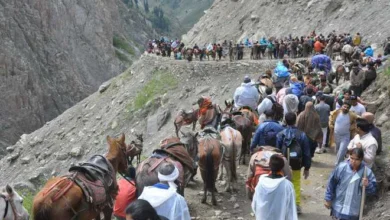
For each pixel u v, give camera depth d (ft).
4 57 223.71
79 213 26.35
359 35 117.80
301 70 86.02
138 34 536.83
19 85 226.79
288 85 61.11
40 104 237.25
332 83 88.17
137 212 15.29
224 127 44.09
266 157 32.42
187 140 40.52
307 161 35.86
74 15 307.37
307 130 42.37
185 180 34.86
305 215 38.34
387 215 34.40
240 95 50.83
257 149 35.37
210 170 38.17
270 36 159.02
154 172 31.12
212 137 39.93
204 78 128.98
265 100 48.16
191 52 138.51
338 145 41.39
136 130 125.39
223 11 195.62
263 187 24.38
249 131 47.32
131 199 31.83
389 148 41.93
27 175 129.90
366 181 27.40
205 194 39.88
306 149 35.50
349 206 27.94
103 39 329.72
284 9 165.48
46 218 24.93
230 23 184.14
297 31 152.46
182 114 76.23
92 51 313.12
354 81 59.31
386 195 36.70
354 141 32.22
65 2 299.38
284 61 86.07
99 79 310.04
